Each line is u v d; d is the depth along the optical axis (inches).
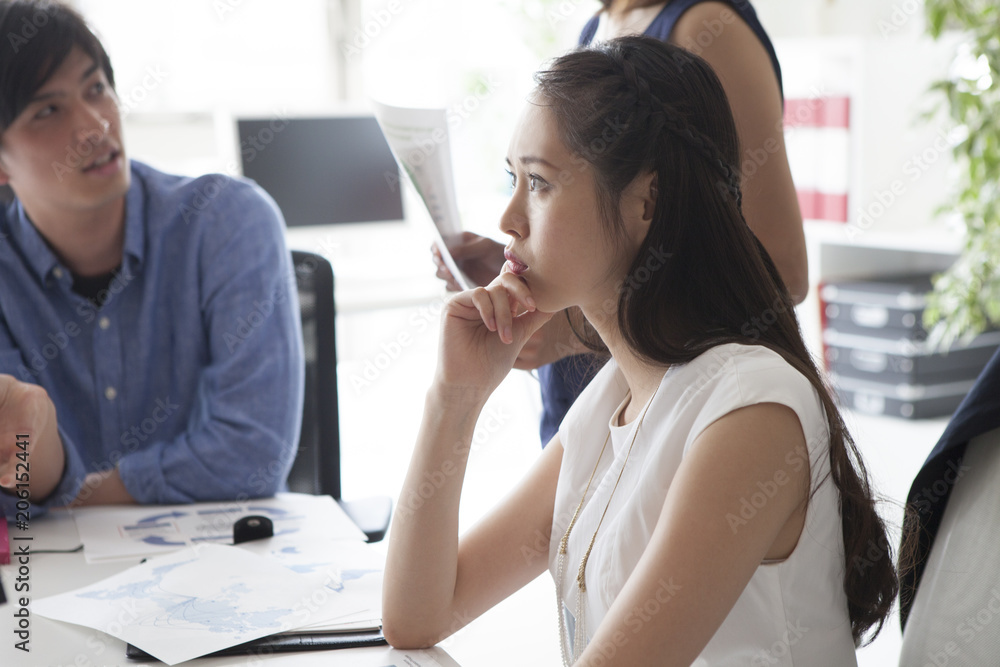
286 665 34.2
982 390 34.6
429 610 37.4
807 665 33.6
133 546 45.7
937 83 108.9
